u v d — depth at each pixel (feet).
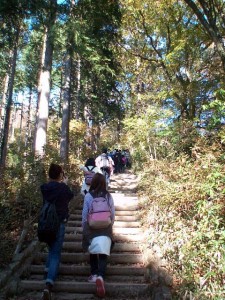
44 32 39.88
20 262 18.37
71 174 35.35
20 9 33.68
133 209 29.81
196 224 17.30
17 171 26.32
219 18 35.32
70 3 39.68
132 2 48.29
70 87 52.90
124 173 64.23
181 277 16.26
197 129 30.68
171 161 27.27
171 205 19.54
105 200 17.51
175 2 46.88
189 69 45.65
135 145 49.21
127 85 81.82
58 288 17.04
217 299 13.84
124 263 20.34
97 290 15.89
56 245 16.30
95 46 43.27
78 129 67.15
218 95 33.76
